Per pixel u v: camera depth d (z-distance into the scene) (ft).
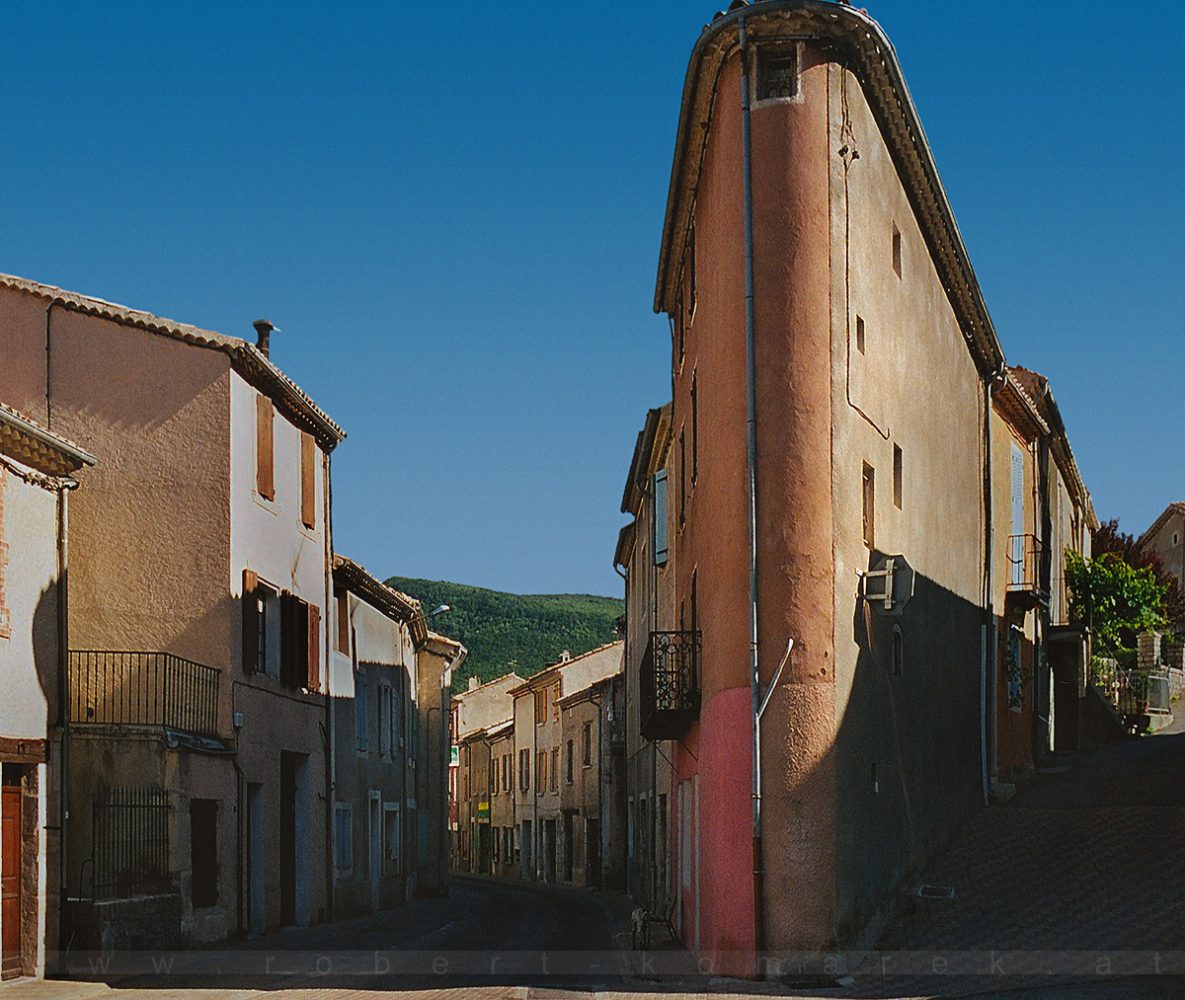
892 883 61.00
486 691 277.23
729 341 59.00
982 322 86.07
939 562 75.25
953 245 76.48
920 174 69.21
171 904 68.44
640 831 126.62
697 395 72.69
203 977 59.41
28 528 60.44
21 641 59.16
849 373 58.03
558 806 196.54
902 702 65.00
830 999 47.75
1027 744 98.37
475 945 80.23
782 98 57.67
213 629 77.56
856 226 59.57
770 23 57.21
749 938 54.19
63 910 60.70
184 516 78.23
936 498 75.46
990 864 67.77
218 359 79.15
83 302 79.25
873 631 60.44
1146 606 138.72
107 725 68.39
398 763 123.95
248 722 80.02
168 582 77.87
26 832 59.06
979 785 82.38
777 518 55.88
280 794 86.33
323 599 97.14
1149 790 81.46
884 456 63.62
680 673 70.18
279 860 84.94
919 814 66.74
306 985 56.80
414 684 136.87
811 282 56.85
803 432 56.13
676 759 83.10
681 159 69.15
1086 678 115.96
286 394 87.66
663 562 97.25
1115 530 165.58
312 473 94.94
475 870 257.75
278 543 87.20
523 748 221.87
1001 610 92.94
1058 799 83.05
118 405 79.10
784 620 55.31
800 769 54.34
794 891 53.57
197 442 78.69
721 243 61.16
